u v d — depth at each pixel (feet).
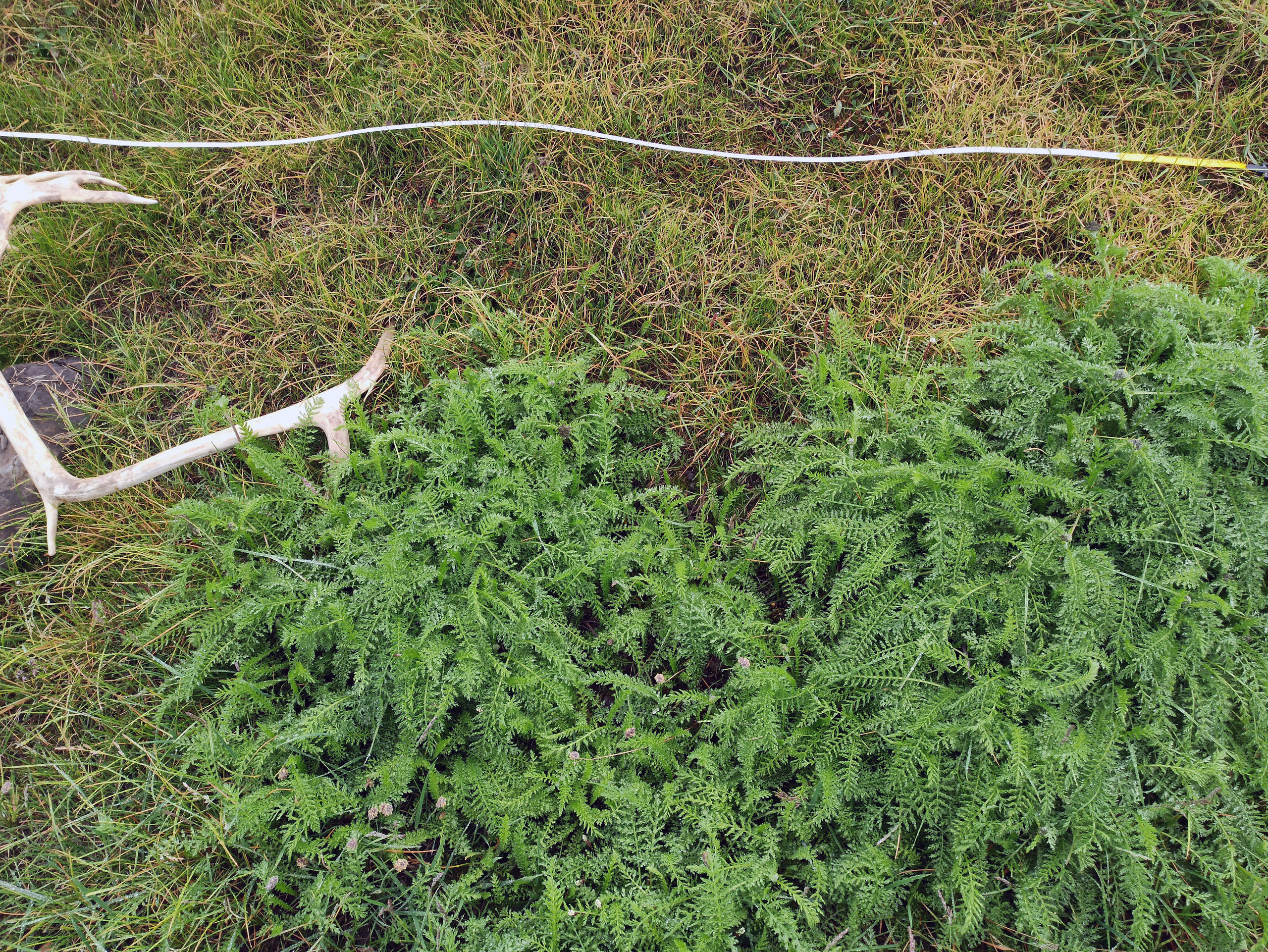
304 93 9.75
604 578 7.46
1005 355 7.98
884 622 6.93
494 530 7.55
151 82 9.77
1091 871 6.66
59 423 8.89
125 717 8.09
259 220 9.52
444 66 9.46
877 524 7.07
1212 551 6.70
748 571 7.82
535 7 9.53
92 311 9.37
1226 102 8.88
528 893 7.07
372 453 7.59
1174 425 7.00
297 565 7.87
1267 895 6.09
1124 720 6.46
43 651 8.16
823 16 9.30
